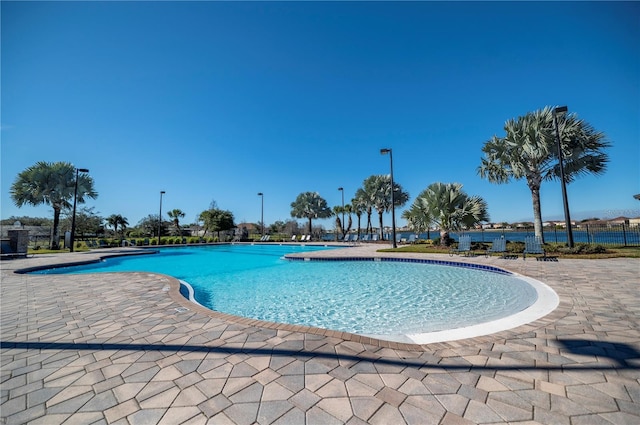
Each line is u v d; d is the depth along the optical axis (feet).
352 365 7.14
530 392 5.78
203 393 5.96
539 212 38.73
